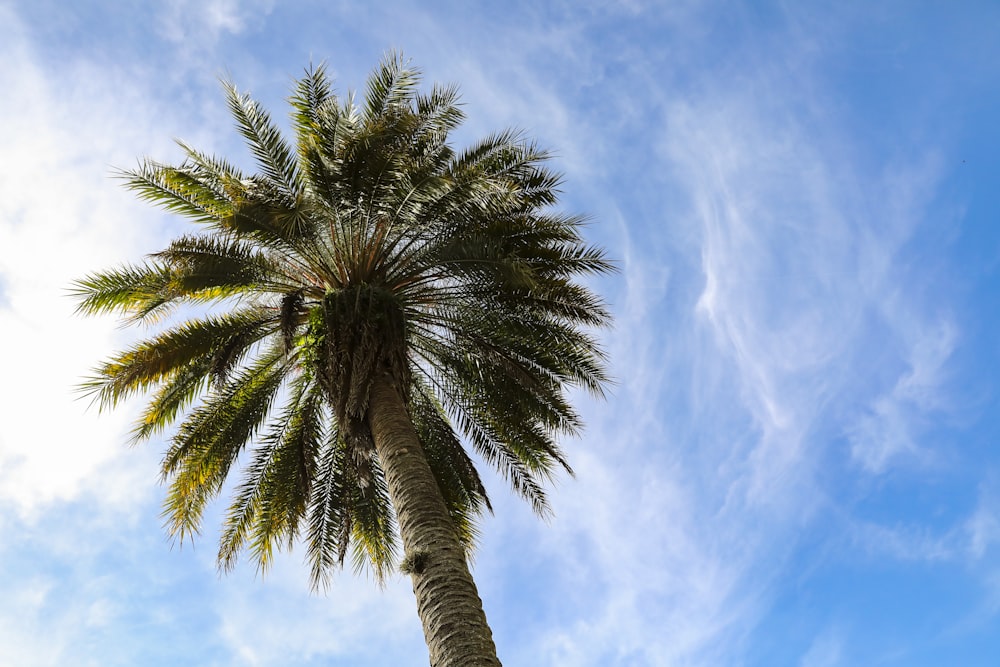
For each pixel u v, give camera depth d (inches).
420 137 544.4
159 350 510.3
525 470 623.2
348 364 482.9
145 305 505.7
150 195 500.7
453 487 604.7
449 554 392.5
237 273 504.1
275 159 513.0
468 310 548.1
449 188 486.3
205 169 512.7
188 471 552.7
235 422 569.0
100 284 492.4
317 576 574.6
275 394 591.2
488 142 560.4
